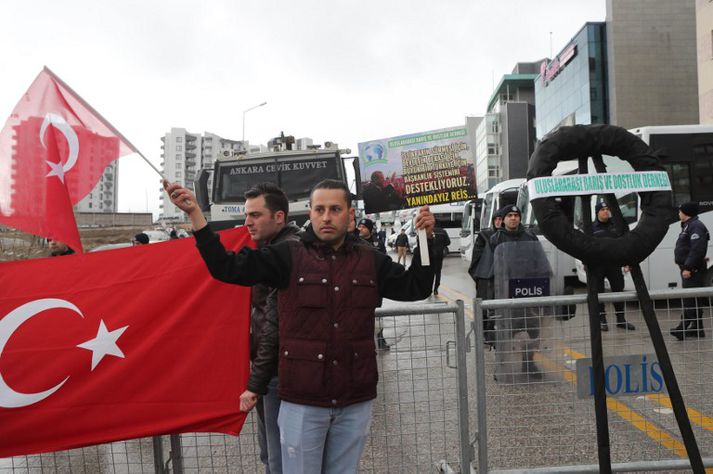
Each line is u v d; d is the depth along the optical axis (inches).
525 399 129.1
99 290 114.2
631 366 121.6
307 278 87.8
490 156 2667.3
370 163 135.2
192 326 114.3
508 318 130.0
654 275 366.9
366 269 90.4
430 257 93.0
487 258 244.8
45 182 103.3
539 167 108.8
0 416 110.3
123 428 112.4
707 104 935.0
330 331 86.7
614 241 104.4
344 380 86.3
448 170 129.1
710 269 362.3
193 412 113.3
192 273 115.1
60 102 104.9
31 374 111.3
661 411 148.7
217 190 377.7
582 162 111.5
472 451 121.4
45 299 113.0
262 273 88.6
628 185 107.3
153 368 113.4
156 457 116.3
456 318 118.6
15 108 104.1
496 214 254.1
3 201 102.1
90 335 112.8
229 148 389.4
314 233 90.5
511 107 2669.8
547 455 133.8
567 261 405.4
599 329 106.0
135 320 113.7
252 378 99.4
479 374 118.7
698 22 956.0
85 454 155.6
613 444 139.3
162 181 88.4
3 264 113.1
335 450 89.4
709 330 130.0
